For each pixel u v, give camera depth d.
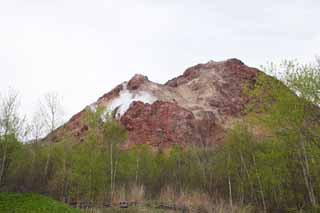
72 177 31.38
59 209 22.09
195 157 45.44
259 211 29.80
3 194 24.91
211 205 31.33
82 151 33.09
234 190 36.31
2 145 29.48
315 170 22.75
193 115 81.50
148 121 78.75
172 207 31.28
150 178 42.41
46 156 34.72
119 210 29.31
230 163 32.84
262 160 27.25
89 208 29.47
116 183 38.62
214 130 76.50
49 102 36.47
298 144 22.58
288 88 20.86
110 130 34.94
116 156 37.12
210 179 38.62
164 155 46.25
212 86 102.62
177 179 42.09
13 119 29.92
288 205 26.36
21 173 33.44
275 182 25.41
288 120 21.20
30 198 23.80
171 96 99.69
